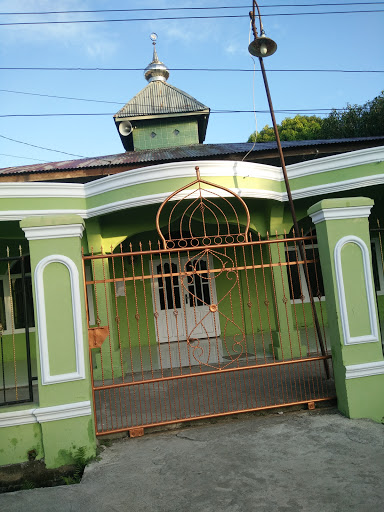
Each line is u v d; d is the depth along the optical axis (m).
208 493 3.00
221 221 7.93
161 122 13.80
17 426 3.81
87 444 3.79
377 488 2.92
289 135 24.25
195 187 6.95
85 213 7.39
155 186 6.96
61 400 3.83
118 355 7.46
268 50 6.71
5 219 7.04
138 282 9.84
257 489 3.00
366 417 4.23
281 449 3.59
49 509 3.00
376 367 4.29
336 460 3.34
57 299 3.92
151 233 9.90
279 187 7.62
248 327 9.84
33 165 10.99
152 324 9.77
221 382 5.89
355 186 7.28
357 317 4.37
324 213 4.41
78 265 4.01
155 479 3.26
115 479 3.32
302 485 3.01
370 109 20.14
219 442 3.82
